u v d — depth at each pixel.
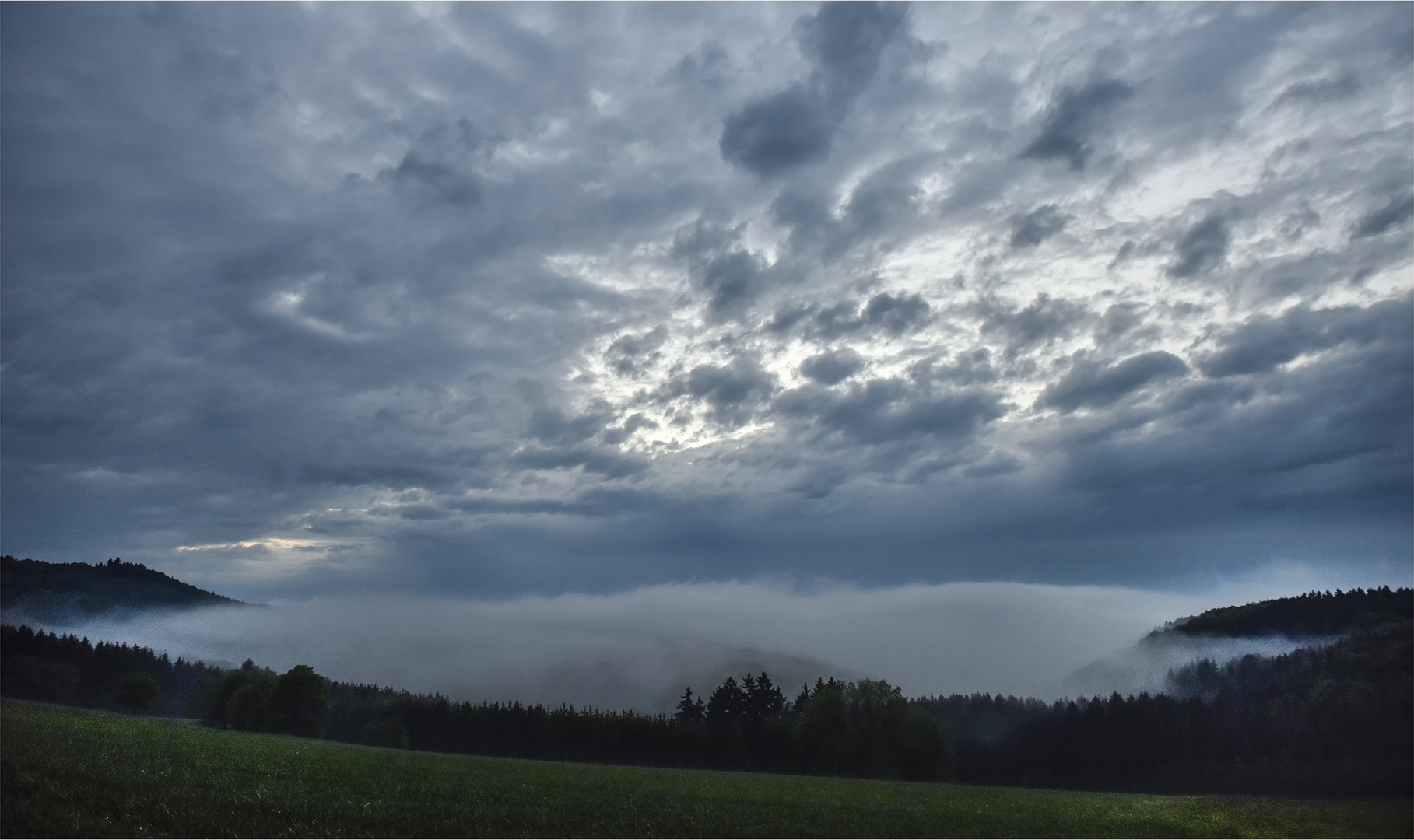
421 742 148.38
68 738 46.66
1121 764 132.38
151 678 132.25
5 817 24.00
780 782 69.31
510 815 32.44
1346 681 134.88
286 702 104.12
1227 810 50.66
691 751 138.88
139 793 29.00
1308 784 94.25
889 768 115.88
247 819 26.83
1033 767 141.62
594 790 46.47
